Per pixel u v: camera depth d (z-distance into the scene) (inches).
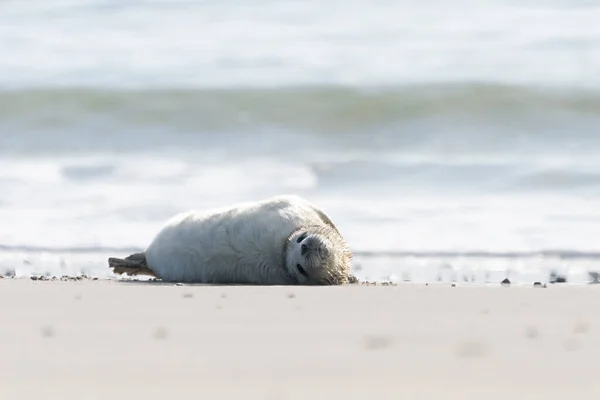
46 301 1065.5
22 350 725.9
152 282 1363.2
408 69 3282.5
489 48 3454.7
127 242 1812.3
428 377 608.7
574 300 1100.5
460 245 1754.4
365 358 686.5
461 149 2719.0
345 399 539.2
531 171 2365.9
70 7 3959.2
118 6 3951.8
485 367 644.1
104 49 3612.2
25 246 1782.7
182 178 2404.0
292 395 550.9
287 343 763.4
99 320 904.9
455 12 3772.1
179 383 591.5
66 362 669.9
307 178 2412.6
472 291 1198.9
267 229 1350.9
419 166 2465.6
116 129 2997.0
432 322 903.1
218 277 1363.2
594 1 3762.3
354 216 2000.5
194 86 3186.5
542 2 3799.2
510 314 967.6
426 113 3014.3
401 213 2017.7
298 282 1327.5
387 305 1039.0
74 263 1627.7
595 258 1652.3
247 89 3152.1
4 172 2484.0
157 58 3506.4
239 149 2778.1
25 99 3125.0
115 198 2188.7
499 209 2039.9
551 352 712.4
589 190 2203.5
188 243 1379.2
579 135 2829.7
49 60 3513.8
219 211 1397.6
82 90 3159.5
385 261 1638.8
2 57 3548.2
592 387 572.7
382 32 3636.8
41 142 2918.3
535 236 1814.7
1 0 4099.4
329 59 3412.9
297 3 3900.1
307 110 3053.6
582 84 3115.2
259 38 3631.9
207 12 3873.0
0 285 1262.3
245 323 885.8
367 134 2938.0
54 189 2287.2
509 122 2945.4
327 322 896.3
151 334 811.4
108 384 587.5
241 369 642.8
